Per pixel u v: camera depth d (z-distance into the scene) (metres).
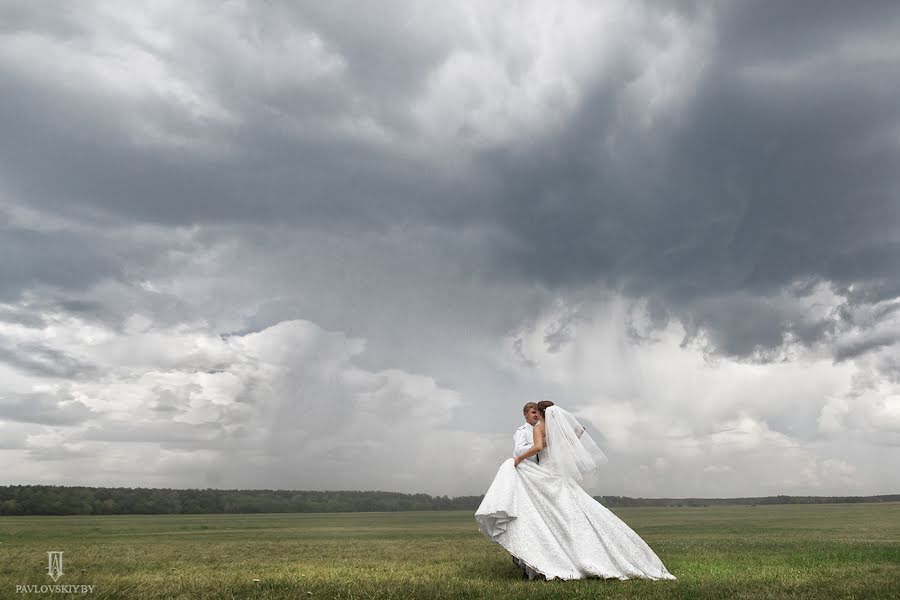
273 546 17.00
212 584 7.27
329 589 7.00
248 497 105.88
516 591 6.84
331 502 113.00
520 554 8.27
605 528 8.41
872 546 13.37
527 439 9.02
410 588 7.09
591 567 8.02
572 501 8.65
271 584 7.27
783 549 12.84
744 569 9.06
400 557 12.36
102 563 10.45
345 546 17.00
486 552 13.89
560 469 8.78
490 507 8.42
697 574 8.52
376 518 69.25
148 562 10.86
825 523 31.31
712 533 22.22
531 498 8.78
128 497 91.25
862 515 45.59
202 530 33.75
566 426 8.99
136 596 6.51
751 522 35.50
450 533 28.92
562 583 7.59
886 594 6.33
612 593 6.63
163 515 86.06
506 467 8.89
